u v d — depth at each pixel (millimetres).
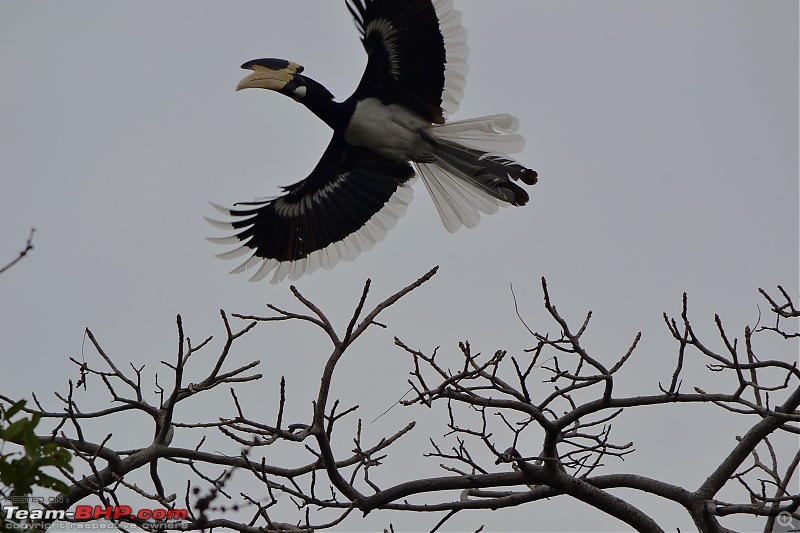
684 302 9852
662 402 10164
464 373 10055
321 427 10039
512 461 10242
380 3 13180
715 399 10078
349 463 10227
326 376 10102
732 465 10852
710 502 10617
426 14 13266
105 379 10555
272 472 10641
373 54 13625
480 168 13695
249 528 9484
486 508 11188
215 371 10258
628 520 10891
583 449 10531
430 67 13562
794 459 11297
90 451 10258
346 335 10180
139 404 10672
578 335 10031
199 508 8914
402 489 10867
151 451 10523
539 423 10359
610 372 10008
